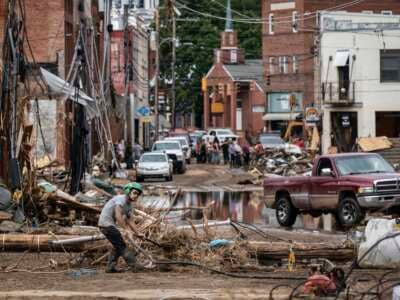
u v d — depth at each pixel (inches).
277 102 7529.5
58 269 1502.2
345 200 2207.2
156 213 1870.1
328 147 5078.7
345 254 1483.8
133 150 5561.0
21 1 2536.9
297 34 7278.5
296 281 1341.0
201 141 6702.8
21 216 1996.8
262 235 1793.8
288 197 2354.8
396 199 2166.6
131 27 6289.4
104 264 1530.5
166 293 1234.6
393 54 5108.3
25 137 2174.0
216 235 1739.7
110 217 1455.5
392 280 1200.8
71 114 2987.2
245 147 5738.2
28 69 2490.2
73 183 2625.5
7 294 1239.5
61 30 4008.4
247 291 1247.5
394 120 5162.4
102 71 4180.6
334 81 5182.1
